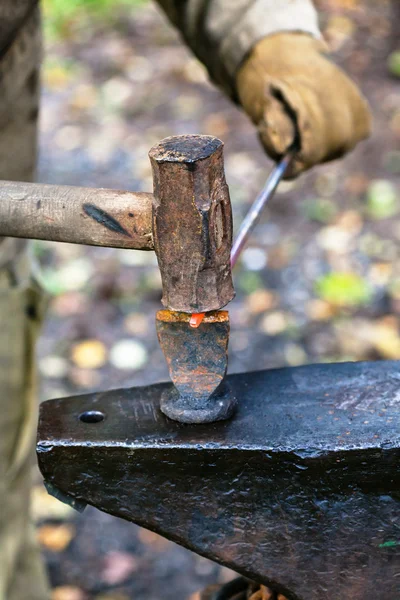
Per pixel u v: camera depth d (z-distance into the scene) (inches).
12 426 89.0
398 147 195.9
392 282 159.6
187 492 54.2
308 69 80.2
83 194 51.1
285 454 52.5
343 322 151.7
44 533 119.4
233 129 207.6
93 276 164.7
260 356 145.7
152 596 111.0
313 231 173.3
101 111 217.6
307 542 55.0
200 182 47.8
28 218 51.6
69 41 250.7
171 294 50.9
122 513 55.0
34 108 83.4
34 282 89.5
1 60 76.2
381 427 54.0
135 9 265.7
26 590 96.3
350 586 55.9
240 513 54.6
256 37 82.0
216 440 53.2
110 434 54.1
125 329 153.1
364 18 249.3
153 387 59.4
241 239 65.3
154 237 49.7
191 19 84.7
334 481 53.4
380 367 60.6
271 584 56.2
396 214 177.0
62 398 58.5
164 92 224.7
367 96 214.8
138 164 196.4
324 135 78.3
